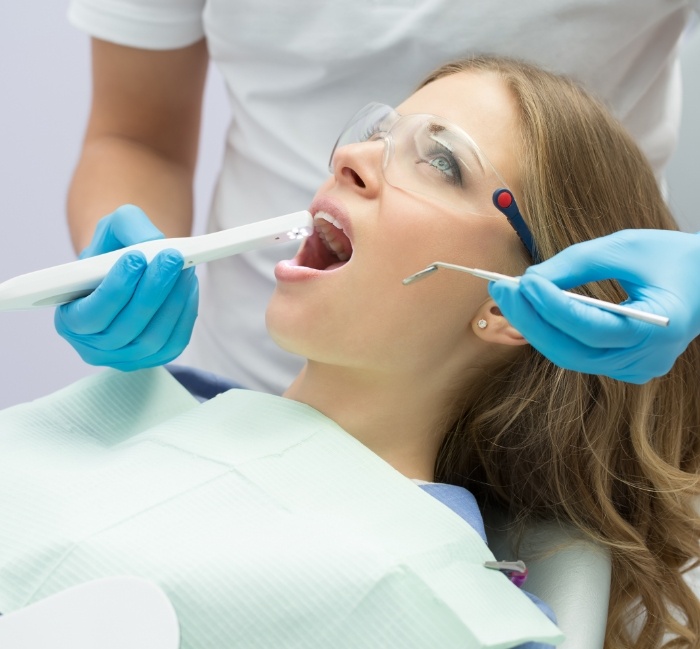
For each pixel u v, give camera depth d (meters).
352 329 1.06
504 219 1.07
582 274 0.88
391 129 1.09
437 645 0.85
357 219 1.06
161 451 1.02
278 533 0.91
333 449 1.01
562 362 0.87
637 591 1.21
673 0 1.27
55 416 1.16
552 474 1.20
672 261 0.92
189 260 1.09
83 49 2.25
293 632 0.86
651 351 0.87
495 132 1.10
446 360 1.11
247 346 1.47
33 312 2.25
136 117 1.58
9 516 0.96
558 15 1.27
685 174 1.67
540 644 0.98
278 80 1.40
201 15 1.50
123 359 1.17
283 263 1.11
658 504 1.22
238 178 1.50
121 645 0.79
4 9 2.19
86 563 0.89
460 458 1.23
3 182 2.25
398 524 0.96
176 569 0.88
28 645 0.79
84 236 1.41
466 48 1.30
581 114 1.15
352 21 1.32
